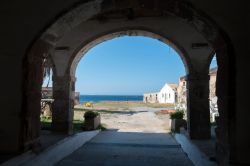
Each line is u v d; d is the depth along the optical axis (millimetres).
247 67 5723
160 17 9344
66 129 10461
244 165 5539
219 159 6219
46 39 6641
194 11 5980
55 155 7402
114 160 7586
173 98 46062
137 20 9625
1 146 6258
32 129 6609
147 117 21297
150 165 7129
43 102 17203
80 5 6145
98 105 38312
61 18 6293
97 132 12969
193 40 9672
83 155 8203
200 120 9922
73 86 11094
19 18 6309
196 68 9922
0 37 6324
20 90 6277
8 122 6277
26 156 6203
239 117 5672
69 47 10266
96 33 9984
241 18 5828
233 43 5789
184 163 7371
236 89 5703
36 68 6723
